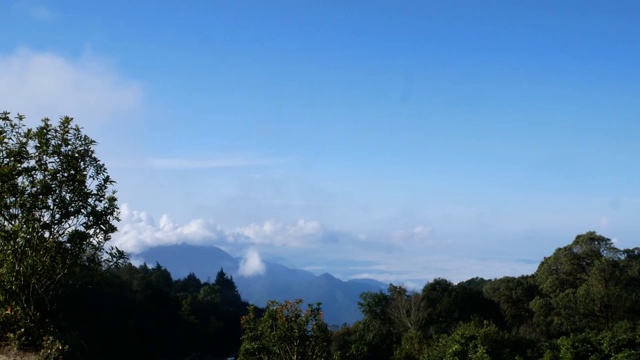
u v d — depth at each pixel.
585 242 51.06
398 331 50.22
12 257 10.08
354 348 24.95
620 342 29.42
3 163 10.03
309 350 21.08
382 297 52.97
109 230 10.76
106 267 11.26
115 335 47.72
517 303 58.53
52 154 10.39
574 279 51.56
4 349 10.48
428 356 35.44
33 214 10.09
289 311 21.50
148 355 59.16
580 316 44.62
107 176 11.03
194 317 85.75
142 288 78.12
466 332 35.00
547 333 44.47
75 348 11.73
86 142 10.85
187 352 73.31
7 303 10.55
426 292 57.81
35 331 10.73
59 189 10.34
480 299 59.50
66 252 10.47
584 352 29.61
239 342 95.50
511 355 32.56
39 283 10.65
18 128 10.34
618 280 46.09
